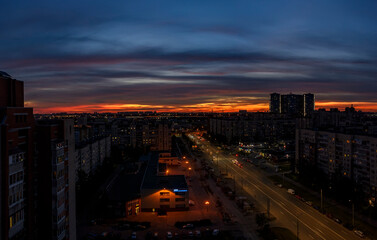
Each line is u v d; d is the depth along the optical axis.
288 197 136.50
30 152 59.69
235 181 167.50
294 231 97.75
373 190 119.00
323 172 155.50
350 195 119.56
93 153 177.38
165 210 120.75
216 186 159.12
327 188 140.75
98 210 112.75
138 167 195.00
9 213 50.84
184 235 95.81
